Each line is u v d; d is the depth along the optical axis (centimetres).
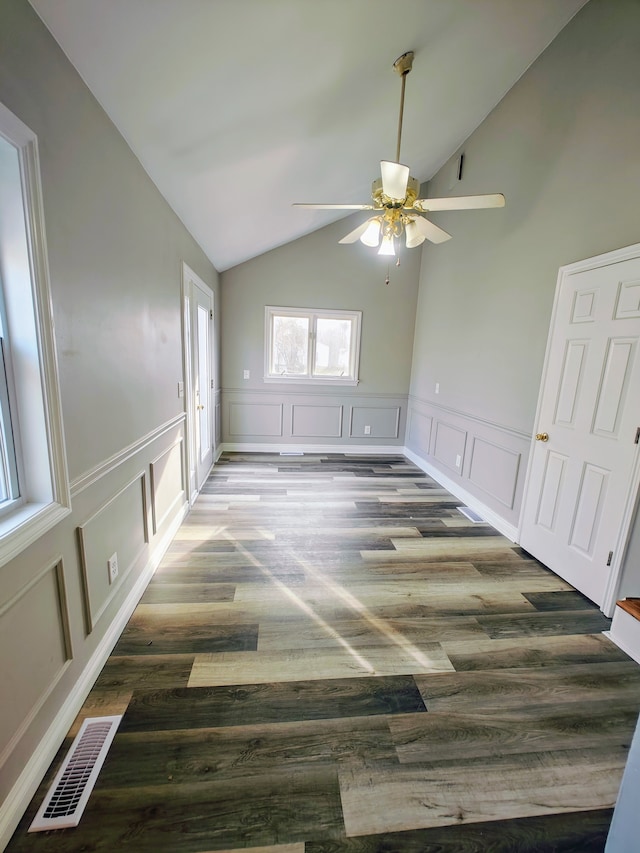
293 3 133
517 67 262
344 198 376
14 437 116
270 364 491
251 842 103
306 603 205
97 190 149
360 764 125
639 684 161
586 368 219
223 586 217
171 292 256
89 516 147
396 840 106
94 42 122
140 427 201
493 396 314
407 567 245
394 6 160
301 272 472
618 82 197
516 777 123
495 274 311
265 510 325
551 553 246
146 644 172
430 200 205
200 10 121
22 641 109
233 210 296
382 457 510
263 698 147
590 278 215
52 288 119
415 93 243
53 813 107
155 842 102
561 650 179
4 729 102
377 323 495
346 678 158
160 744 127
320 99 200
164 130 177
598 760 130
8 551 100
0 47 94
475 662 170
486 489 324
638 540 188
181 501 294
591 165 215
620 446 197
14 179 104
